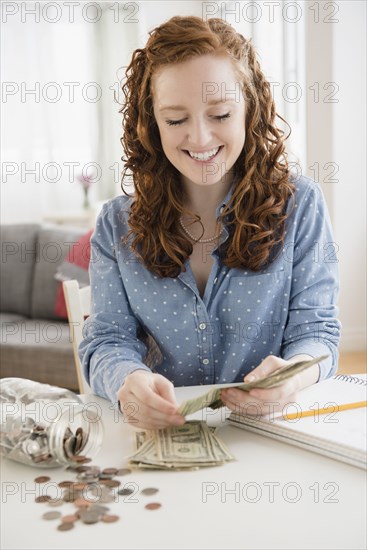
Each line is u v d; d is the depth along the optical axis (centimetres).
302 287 134
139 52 131
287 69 471
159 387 106
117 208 142
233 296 133
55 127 664
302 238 134
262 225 130
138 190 133
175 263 132
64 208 675
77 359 171
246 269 132
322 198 138
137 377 107
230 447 101
